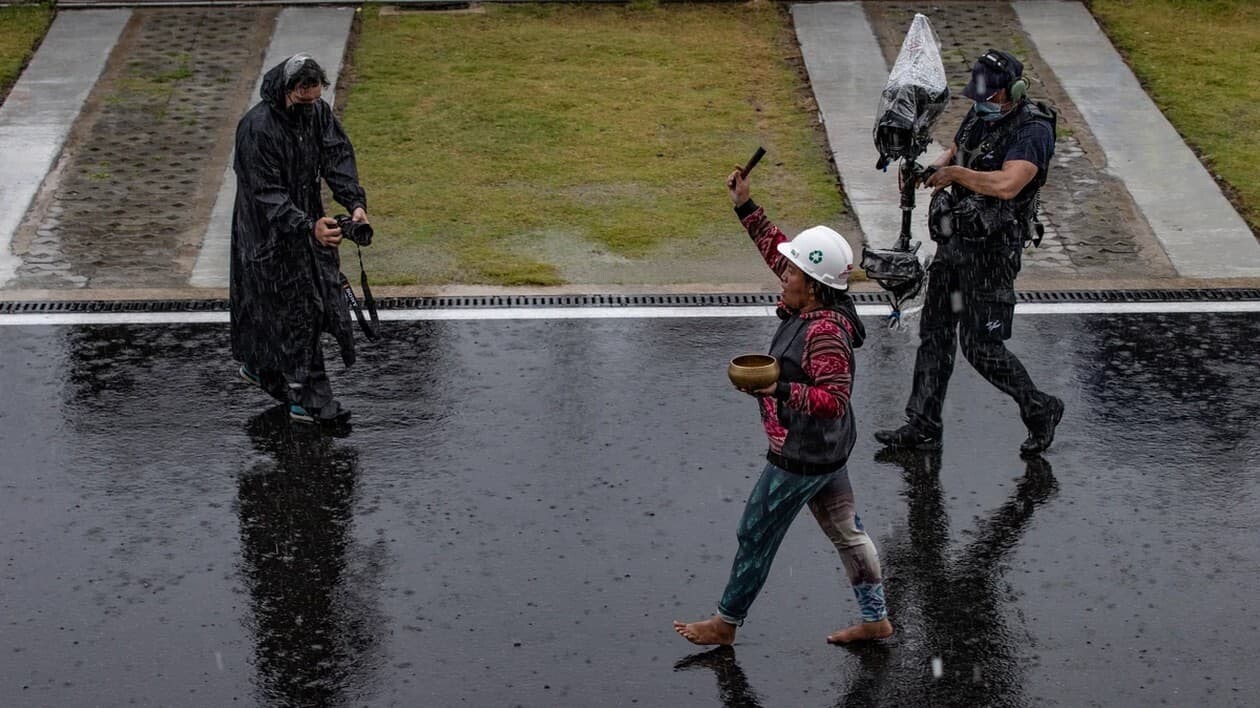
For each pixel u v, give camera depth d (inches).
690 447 366.9
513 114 604.7
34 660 280.1
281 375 374.9
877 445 368.8
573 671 277.9
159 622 293.1
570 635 289.1
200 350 421.1
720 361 415.5
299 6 702.5
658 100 620.1
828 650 285.3
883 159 343.9
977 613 298.0
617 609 298.0
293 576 310.0
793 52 667.4
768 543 271.7
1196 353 421.1
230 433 373.4
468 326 437.7
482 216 522.0
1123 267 485.7
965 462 360.5
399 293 460.1
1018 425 379.2
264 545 322.0
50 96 609.6
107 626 291.6
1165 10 713.6
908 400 381.7
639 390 397.4
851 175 557.0
